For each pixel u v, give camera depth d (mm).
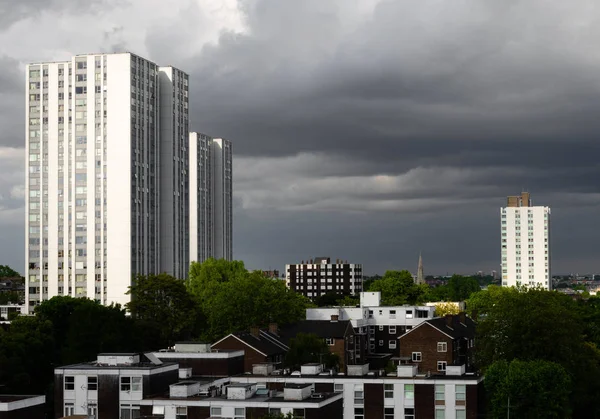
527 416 142500
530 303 164000
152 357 139000
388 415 140500
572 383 156375
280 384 142125
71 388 130750
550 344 158250
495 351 163250
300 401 121000
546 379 143500
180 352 154500
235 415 121312
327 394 127812
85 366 133000
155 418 122562
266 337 195250
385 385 140875
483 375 154000
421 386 139750
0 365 156000
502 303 167250
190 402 123125
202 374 153125
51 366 174250
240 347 178375
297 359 177375
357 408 141375
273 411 120188
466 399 138625
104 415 129375
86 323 177625
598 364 177750
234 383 131125
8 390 155375
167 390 133125
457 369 145375
